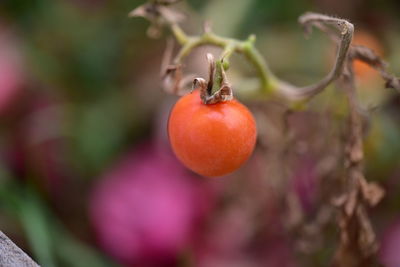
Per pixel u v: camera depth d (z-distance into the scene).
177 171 0.46
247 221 0.45
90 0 0.55
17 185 0.45
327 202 0.41
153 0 0.37
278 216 0.45
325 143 0.41
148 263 0.44
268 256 0.45
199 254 0.45
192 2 0.53
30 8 0.53
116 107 0.49
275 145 0.43
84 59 0.51
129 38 0.52
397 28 0.52
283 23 0.53
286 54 0.50
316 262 0.43
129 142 0.48
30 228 0.41
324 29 0.36
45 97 0.50
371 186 0.37
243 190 0.46
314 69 0.50
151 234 0.44
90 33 0.53
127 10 0.54
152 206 0.45
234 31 0.48
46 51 0.52
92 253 0.43
